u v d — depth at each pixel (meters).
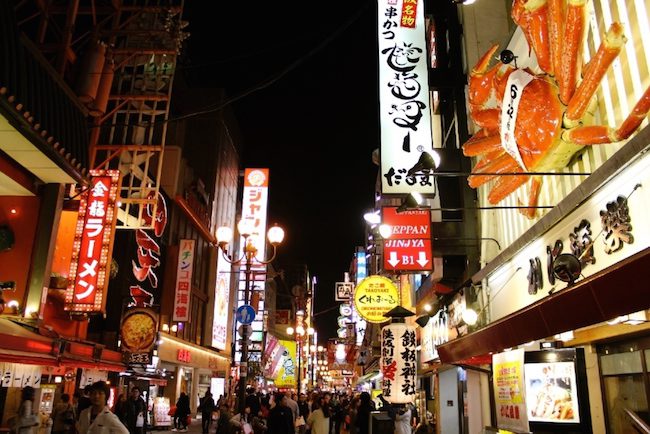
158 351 27.12
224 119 46.44
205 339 40.25
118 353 19.95
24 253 14.58
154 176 31.30
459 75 17.50
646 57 7.61
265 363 48.88
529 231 10.95
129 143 23.92
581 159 9.63
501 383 9.02
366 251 57.81
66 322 18.62
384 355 14.75
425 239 16.05
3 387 14.29
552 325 7.02
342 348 74.62
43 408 15.96
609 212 8.01
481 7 17.09
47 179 15.01
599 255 8.52
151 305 26.88
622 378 8.72
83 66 16.47
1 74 10.59
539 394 8.64
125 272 25.52
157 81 20.72
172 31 19.64
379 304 21.39
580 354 8.31
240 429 13.69
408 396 14.24
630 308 5.34
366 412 15.20
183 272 31.33
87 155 15.32
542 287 10.89
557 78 9.17
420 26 15.66
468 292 16.14
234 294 50.38
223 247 17.16
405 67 15.17
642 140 6.66
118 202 17.62
